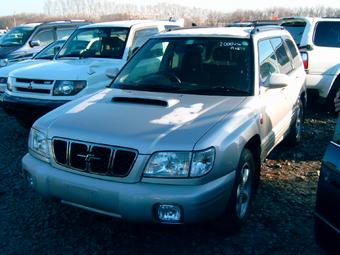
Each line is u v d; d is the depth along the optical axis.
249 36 4.38
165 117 3.35
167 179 2.97
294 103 5.32
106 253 3.31
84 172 3.17
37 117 6.19
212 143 3.03
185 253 3.29
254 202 4.12
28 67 6.65
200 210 2.93
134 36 7.31
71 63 6.68
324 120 7.57
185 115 3.40
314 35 7.74
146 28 7.69
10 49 11.18
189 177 2.95
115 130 3.17
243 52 4.23
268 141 4.19
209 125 3.22
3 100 6.41
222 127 3.22
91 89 6.10
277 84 4.06
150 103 3.71
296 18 8.32
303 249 3.32
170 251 3.32
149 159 2.98
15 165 5.25
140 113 3.46
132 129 3.17
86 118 3.44
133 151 3.00
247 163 3.56
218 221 3.40
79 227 3.70
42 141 3.44
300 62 6.12
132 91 4.16
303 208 4.00
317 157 5.52
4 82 7.98
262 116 3.88
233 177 3.20
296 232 3.57
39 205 4.11
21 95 6.16
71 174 3.22
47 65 6.63
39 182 3.35
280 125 4.71
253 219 3.79
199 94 3.97
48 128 3.41
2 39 11.95
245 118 3.50
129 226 3.70
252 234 3.54
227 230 3.47
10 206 4.10
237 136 3.27
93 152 3.12
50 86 5.99
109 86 4.50
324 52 7.61
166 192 2.92
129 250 3.35
